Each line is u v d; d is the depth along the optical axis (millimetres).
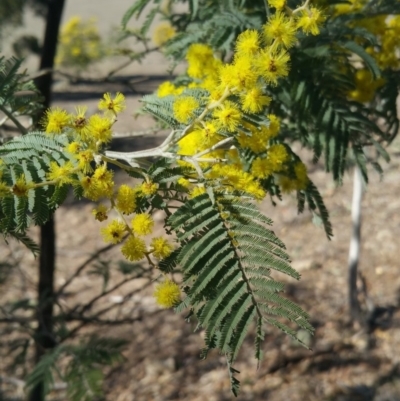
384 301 1489
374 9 555
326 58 499
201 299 347
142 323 1538
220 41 492
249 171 441
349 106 513
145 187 380
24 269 1571
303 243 1743
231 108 390
